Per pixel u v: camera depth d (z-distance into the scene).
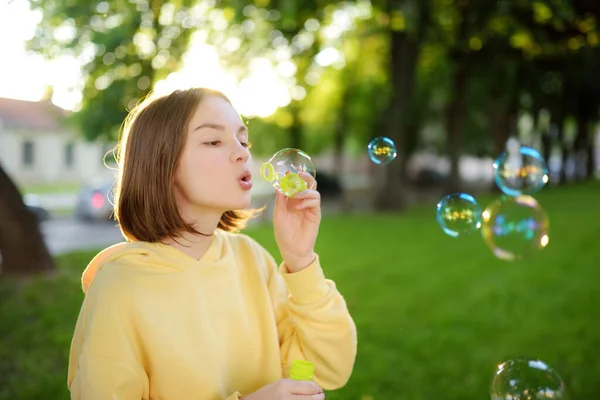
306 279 1.22
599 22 9.41
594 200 17.70
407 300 5.48
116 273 1.05
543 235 3.08
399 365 3.62
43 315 4.56
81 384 0.99
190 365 1.06
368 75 19.31
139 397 1.03
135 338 1.04
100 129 8.30
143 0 8.21
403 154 14.49
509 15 11.35
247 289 1.24
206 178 1.09
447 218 2.40
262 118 20.17
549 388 1.67
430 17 12.30
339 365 1.24
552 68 15.30
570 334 4.42
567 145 27.69
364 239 9.77
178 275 1.09
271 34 12.12
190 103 1.11
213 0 9.73
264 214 12.68
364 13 13.69
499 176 3.14
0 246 5.92
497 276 6.72
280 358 1.25
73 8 7.96
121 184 1.14
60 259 7.11
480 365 3.66
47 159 29.28
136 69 8.32
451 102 16.30
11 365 3.56
